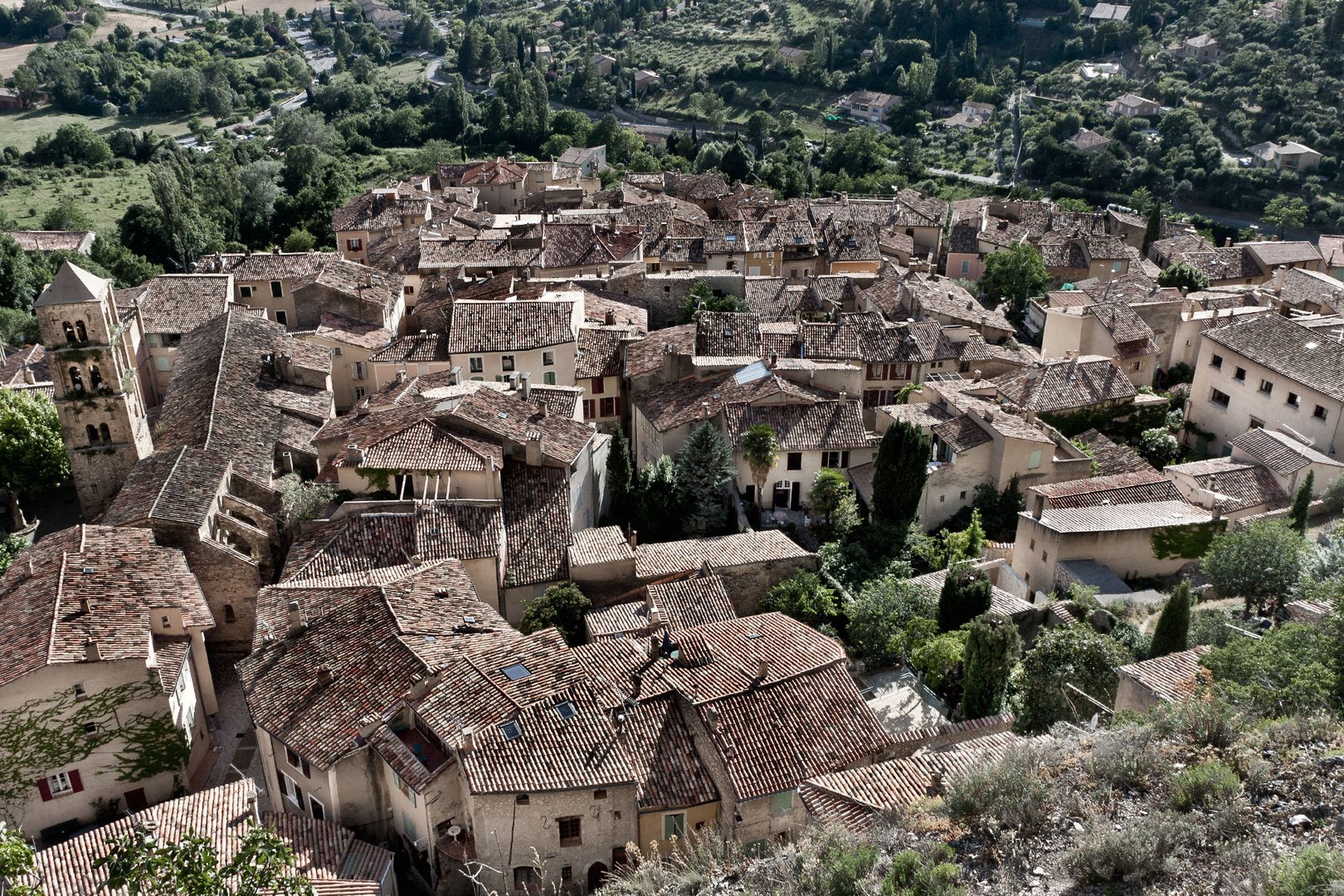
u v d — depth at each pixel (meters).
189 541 60.28
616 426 80.69
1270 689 36.72
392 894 42.84
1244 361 80.25
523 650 49.44
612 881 37.56
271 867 29.84
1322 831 26.27
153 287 97.19
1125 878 26.05
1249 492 67.06
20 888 25.50
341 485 63.19
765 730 43.75
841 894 28.17
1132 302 98.31
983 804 30.22
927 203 154.25
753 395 75.75
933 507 73.25
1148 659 49.12
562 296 94.38
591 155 190.12
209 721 56.75
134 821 42.78
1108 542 61.44
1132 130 194.00
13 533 75.00
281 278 103.06
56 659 47.38
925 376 90.38
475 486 63.25
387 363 89.50
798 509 75.12
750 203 150.88
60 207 172.38
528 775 42.44
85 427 70.75
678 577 60.00
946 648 52.12
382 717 45.50
